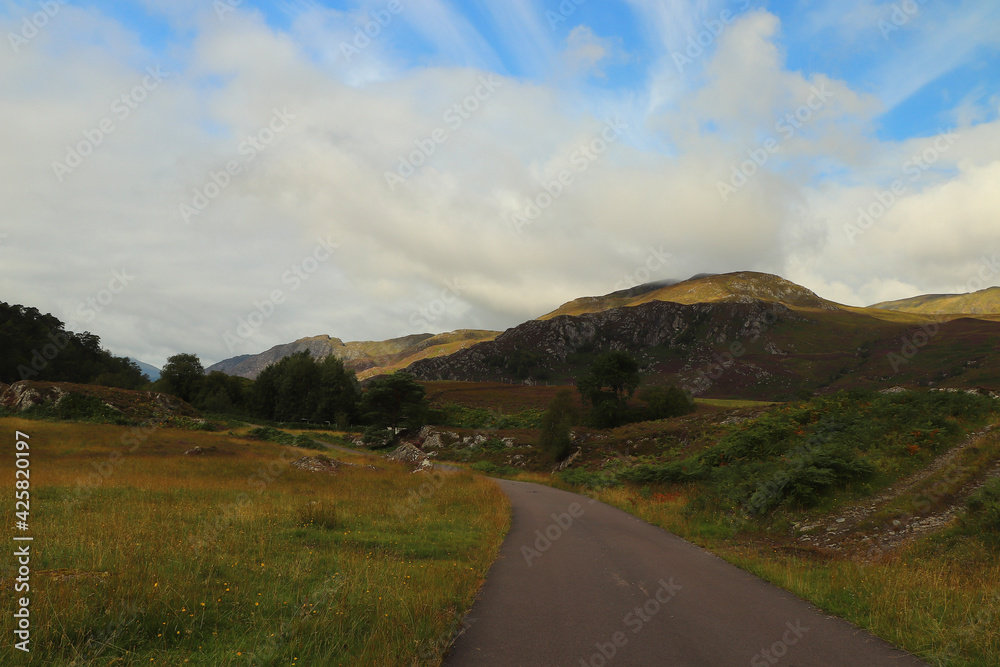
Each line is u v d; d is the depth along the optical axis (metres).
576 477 35.44
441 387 122.75
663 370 186.00
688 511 15.95
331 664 4.71
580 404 83.50
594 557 10.55
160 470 24.39
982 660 4.91
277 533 10.62
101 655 4.58
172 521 11.10
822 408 23.97
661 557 10.56
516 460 53.59
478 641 5.62
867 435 17.55
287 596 6.57
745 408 43.31
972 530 9.30
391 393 71.81
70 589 5.55
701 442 32.38
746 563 9.59
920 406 19.41
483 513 16.36
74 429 39.12
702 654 5.24
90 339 113.50
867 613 6.45
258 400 92.81
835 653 5.29
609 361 70.62
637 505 19.53
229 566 7.59
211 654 4.79
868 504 12.89
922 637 5.44
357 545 10.41
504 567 9.61
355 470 29.62
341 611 5.80
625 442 45.12
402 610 5.98
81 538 8.47
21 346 88.06
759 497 14.47
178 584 6.11
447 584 7.54
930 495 12.09
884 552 9.72
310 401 87.69
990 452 13.84
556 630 5.99
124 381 102.81
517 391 115.12
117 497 14.86
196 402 87.44
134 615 5.23
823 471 13.89
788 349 183.88
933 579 7.12
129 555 7.13
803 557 10.08
